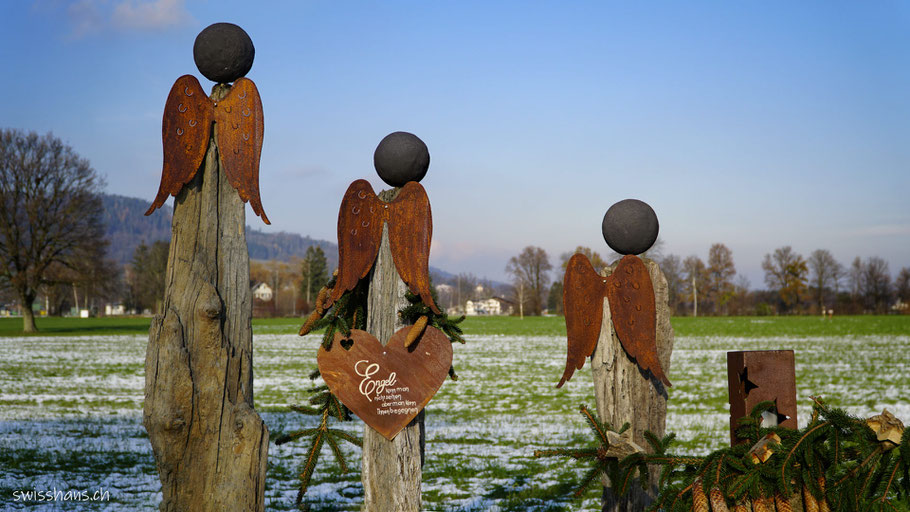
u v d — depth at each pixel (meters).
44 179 48.38
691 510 2.39
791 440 2.32
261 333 49.84
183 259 3.27
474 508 6.95
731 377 2.96
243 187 3.35
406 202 3.54
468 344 36.62
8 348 34.66
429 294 3.51
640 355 3.79
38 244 48.66
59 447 10.20
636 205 3.86
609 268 4.02
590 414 3.10
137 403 15.62
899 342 33.97
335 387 3.41
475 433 11.53
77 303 129.62
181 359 3.18
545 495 7.44
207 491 3.20
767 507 2.34
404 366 3.51
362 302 3.79
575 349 3.72
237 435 3.24
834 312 93.12
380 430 3.45
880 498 2.10
